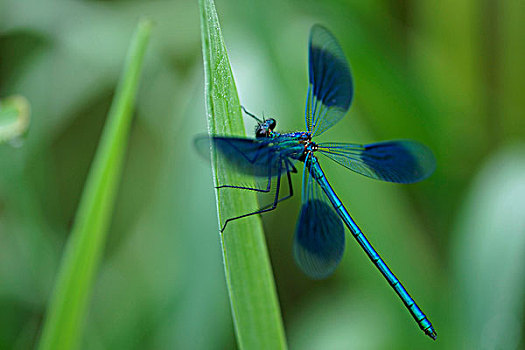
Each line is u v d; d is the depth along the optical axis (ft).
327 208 2.47
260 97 2.67
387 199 2.65
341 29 2.69
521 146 2.66
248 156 2.34
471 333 2.59
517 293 2.58
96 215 2.40
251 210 2.33
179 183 2.65
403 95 2.70
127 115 2.41
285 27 2.69
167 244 2.64
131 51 2.41
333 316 2.66
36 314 2.67
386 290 2.62
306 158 2.48
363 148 2.52
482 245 2.61
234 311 2.33
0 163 2.67
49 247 2.68
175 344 2.61
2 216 2.68
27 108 2.47
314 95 2.48
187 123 2.67
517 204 2.61
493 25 2.71
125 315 2.64
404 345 2.60
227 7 2.70
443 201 2.71
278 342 2.34
